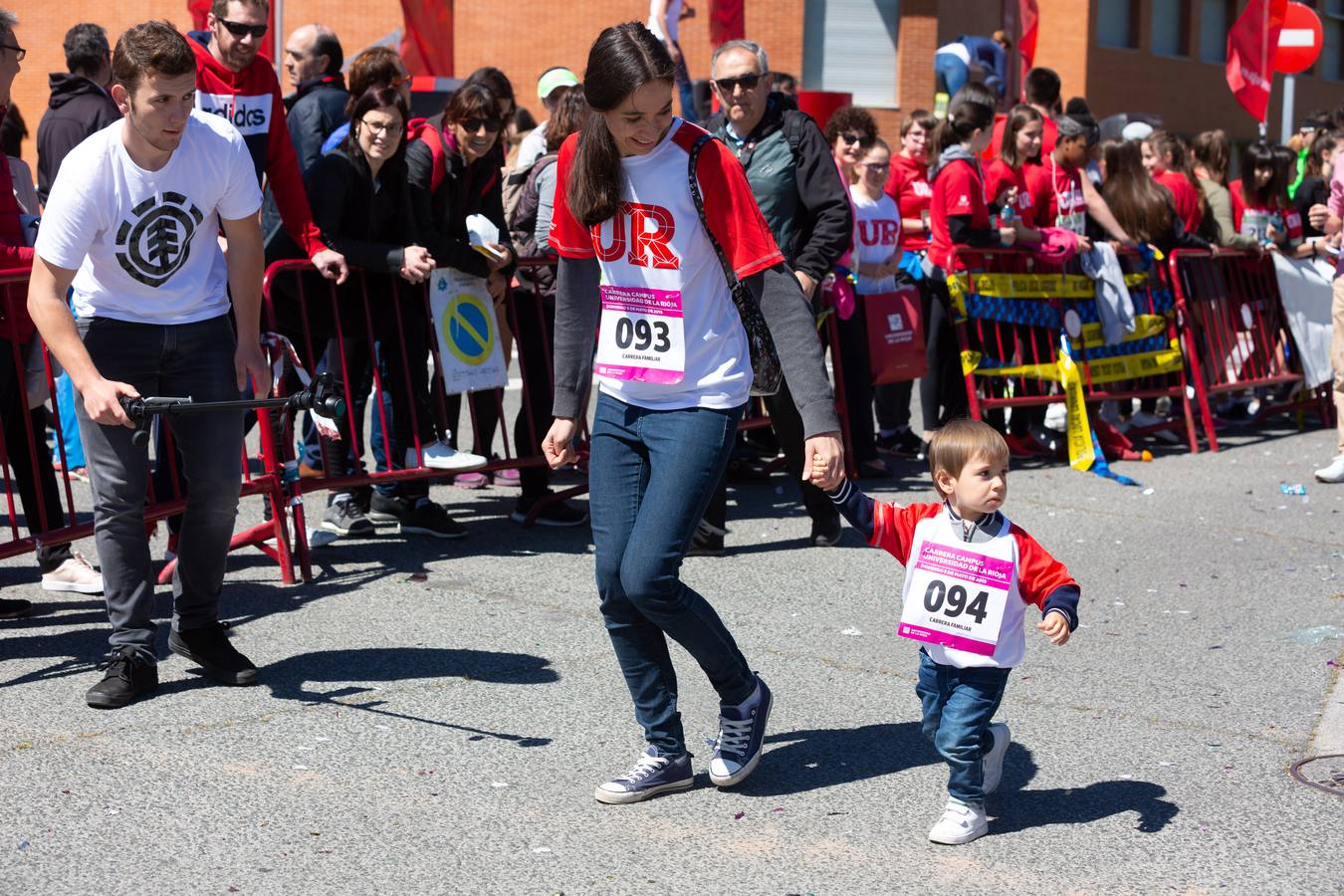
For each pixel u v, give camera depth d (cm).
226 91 530
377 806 345
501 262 621
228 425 419
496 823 338
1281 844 331
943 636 329
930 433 821
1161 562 593
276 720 401
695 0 2052
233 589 535
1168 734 400
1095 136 819
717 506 589
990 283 782
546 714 409
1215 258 895
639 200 329
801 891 307
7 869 309
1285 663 464
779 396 582
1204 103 2628
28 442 508
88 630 486
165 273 404
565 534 634
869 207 729
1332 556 607
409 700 418
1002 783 366
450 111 607
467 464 609
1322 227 809
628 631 346
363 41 2138
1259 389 968
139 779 359
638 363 337
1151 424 884
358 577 553
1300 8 1352
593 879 311
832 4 2130
